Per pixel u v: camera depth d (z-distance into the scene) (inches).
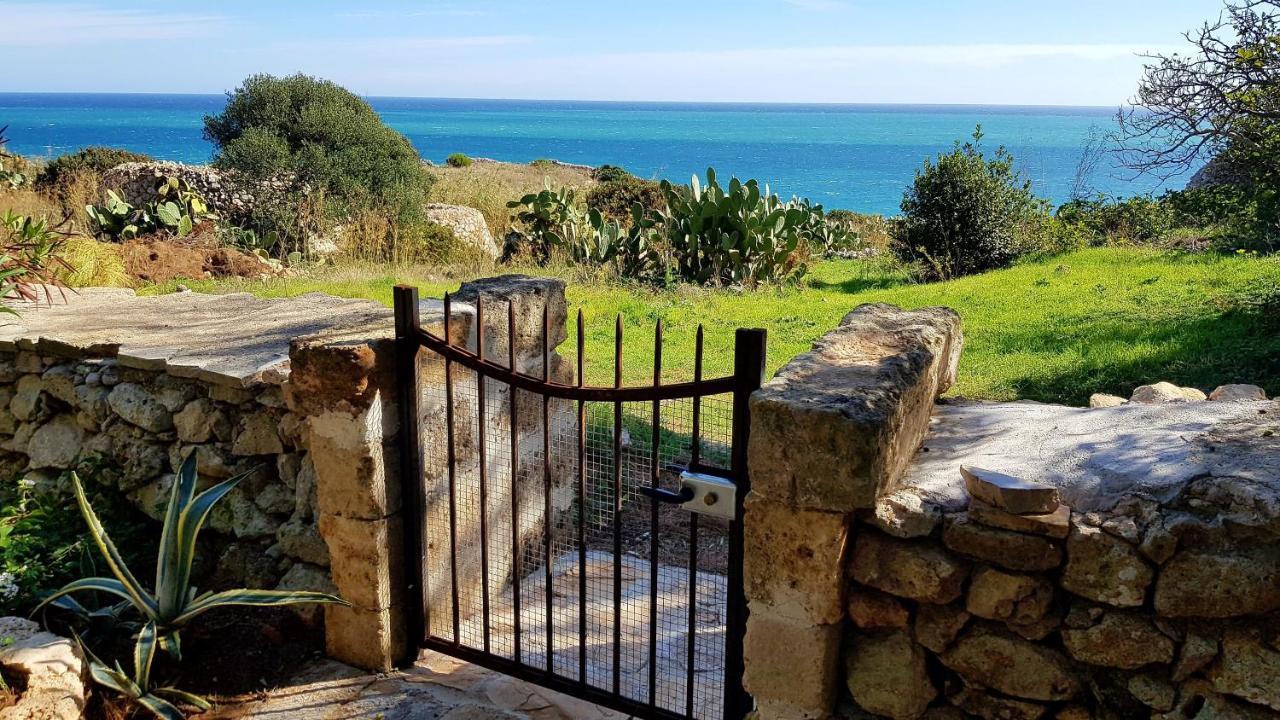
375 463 130.1
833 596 92.3
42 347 183.2
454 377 144.3
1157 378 248.8
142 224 494.3
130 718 126.0
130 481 168.9
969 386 259.8
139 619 142.4
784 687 97.4
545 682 127.0
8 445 188.4
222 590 157.1
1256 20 293.0
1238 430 100.4
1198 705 83.5
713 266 484.1
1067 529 85.0
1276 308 291.4
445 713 127.3
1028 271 473.4
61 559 151.1
